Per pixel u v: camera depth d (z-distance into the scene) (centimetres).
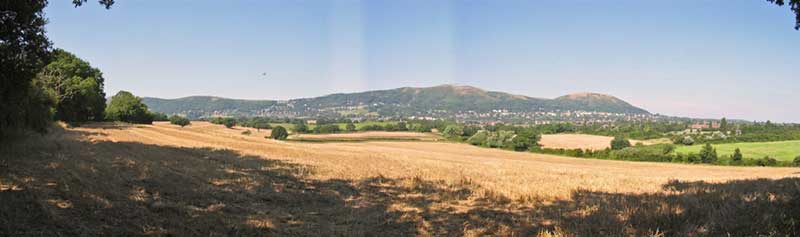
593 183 1781
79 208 836
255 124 12712
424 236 852
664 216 946
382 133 11656
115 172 1280
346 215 1003
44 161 1328
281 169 1792
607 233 844
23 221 727
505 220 990
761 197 1162
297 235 820
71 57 6650
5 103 1897
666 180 2038
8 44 1511
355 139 9794
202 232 787
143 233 747
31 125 2675
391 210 1063
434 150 6262
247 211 980
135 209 881
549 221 965
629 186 1688
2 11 1404
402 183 1539
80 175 1148
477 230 885
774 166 4825
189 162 1836
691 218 934
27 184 946
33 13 1488
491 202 1201
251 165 1884
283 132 9300
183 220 845
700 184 1759
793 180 1806
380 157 3122
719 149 6322
